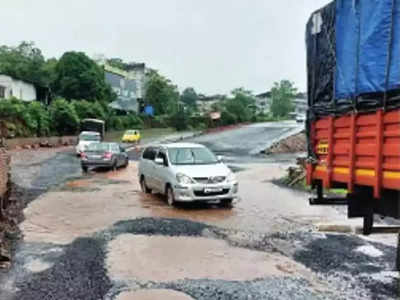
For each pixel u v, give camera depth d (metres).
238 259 7.72
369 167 5.10
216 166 12.90
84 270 7.07
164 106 83.12
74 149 40.66
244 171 23.67
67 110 50.09
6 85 49.94
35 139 42.19
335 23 5.81
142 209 12.22
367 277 6.84
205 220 10.84
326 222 10.73
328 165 6.09
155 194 14.92
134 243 8.63
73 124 50.47
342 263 7.54
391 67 4.60
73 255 7.86
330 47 5.95
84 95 61.78
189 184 12.16
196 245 8.55
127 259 7.64
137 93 92.25
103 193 15.16
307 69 6.78
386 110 4.75
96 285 6.41
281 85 115.56
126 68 97.00
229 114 81.50
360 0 5.16
